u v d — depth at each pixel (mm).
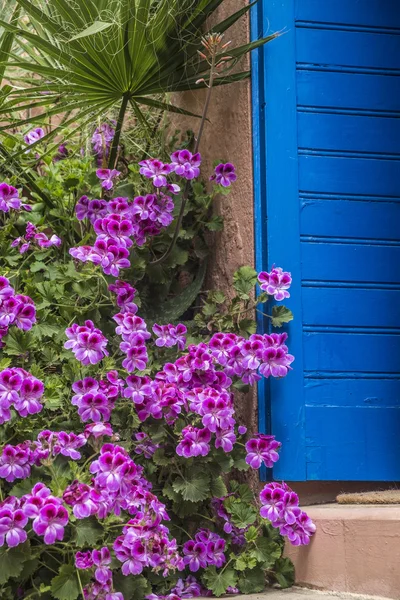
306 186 3014
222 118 3277
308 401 2889
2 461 2266
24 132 3791
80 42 2820
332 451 2875
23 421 2422
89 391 2480
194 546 2598
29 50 3453
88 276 2752
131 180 3281
